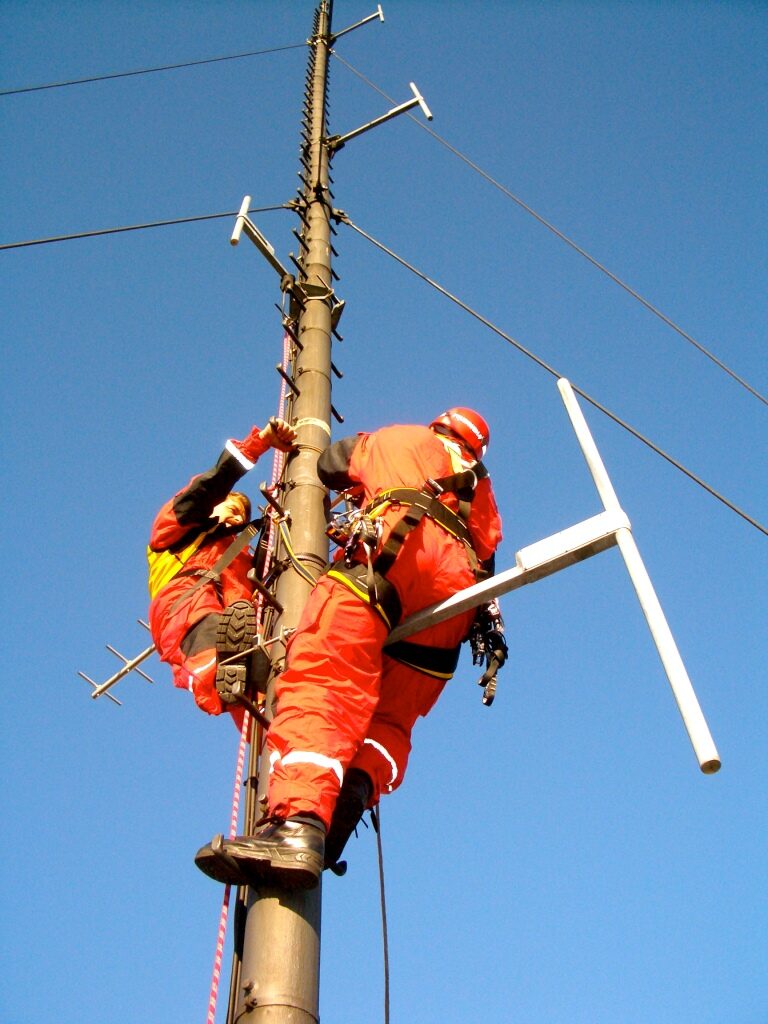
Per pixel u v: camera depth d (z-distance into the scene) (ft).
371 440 16.30
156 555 20.30
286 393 21.50
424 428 16.38
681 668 11.71
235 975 12.93
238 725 16.55
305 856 12.12
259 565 18.31
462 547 15.46
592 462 14.34
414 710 15.48
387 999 14.90
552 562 13.74
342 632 13.67
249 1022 11.69
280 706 13.30
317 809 12.57
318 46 36.22
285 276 23.11
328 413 20.52
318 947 12.52
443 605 14.52
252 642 15.69
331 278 24.58
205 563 19.69
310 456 19.11
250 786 14.97
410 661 15.19
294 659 13.57
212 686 16.97
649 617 12.39
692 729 11.11
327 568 15.71
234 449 19.51
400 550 14.44
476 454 17.39
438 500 15.43
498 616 16.70
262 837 12.41
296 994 11.91
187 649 17.71
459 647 16.06
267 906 12.46
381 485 15.49
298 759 12.78
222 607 18.71
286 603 16.24
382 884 15.75
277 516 17.62
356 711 13.33
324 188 28.12
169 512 20.06
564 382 15.43
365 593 13.94
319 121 31.30
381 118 31.68
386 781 14.88
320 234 26.02
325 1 38.83
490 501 16.93
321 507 18.02
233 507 21.47
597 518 13.75
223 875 12.30
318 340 21.90
